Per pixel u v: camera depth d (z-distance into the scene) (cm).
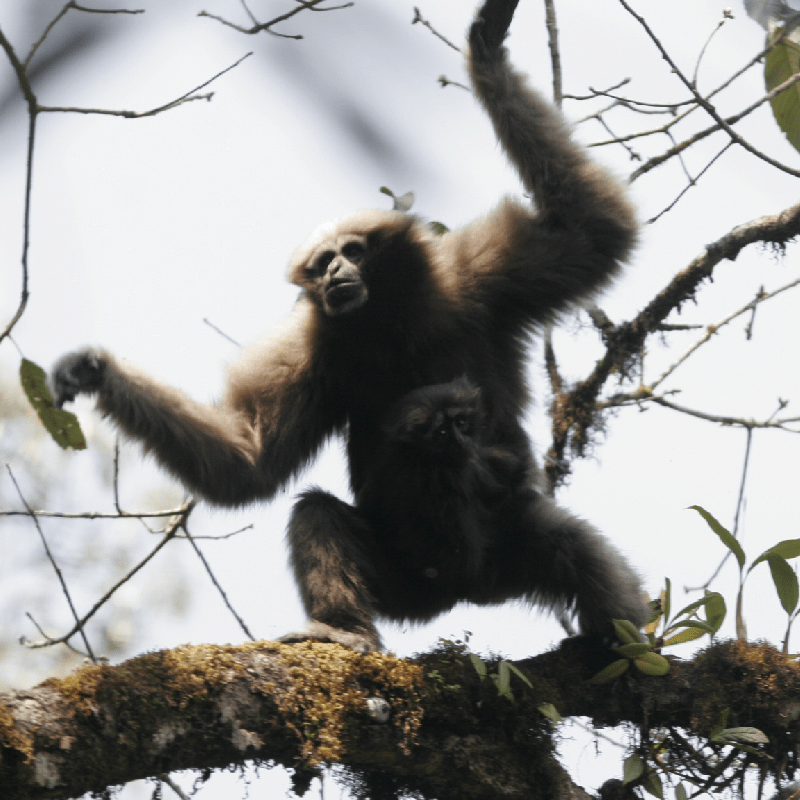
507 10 1201
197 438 1060
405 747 869
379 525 1150
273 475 1160
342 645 945
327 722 833
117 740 725
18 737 674
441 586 1152
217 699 788
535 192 1206
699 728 1013
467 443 1097
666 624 1104
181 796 789
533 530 1124
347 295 1195
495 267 1210
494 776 927
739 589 1097
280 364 1198
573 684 1012
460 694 923
